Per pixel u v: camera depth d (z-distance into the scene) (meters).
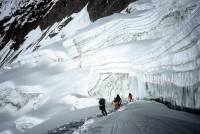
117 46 27.53
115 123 9.84
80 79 35.53
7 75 55.09
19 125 30.94
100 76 28.31
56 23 78.25
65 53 50.91
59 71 46.81
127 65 23.19
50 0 94.50
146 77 16.66
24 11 102.56
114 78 26.11
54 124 21.52
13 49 88.69
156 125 8.18
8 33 98.75
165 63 12.45
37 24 88.94
